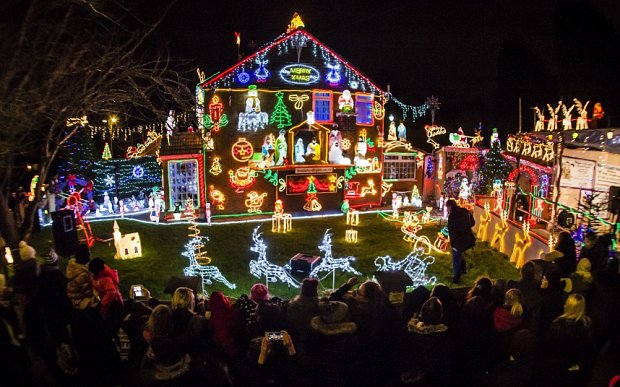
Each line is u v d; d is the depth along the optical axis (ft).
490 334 19.51
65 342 21.09
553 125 53.21
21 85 20.01
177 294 19.62
